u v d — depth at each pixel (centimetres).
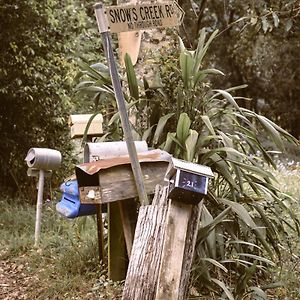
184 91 427
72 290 439
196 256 383
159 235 326
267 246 412
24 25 775
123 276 432
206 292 397
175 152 406
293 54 1356
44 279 465
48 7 784
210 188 427
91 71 467
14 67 786
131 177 373
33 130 832
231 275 418
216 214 420
